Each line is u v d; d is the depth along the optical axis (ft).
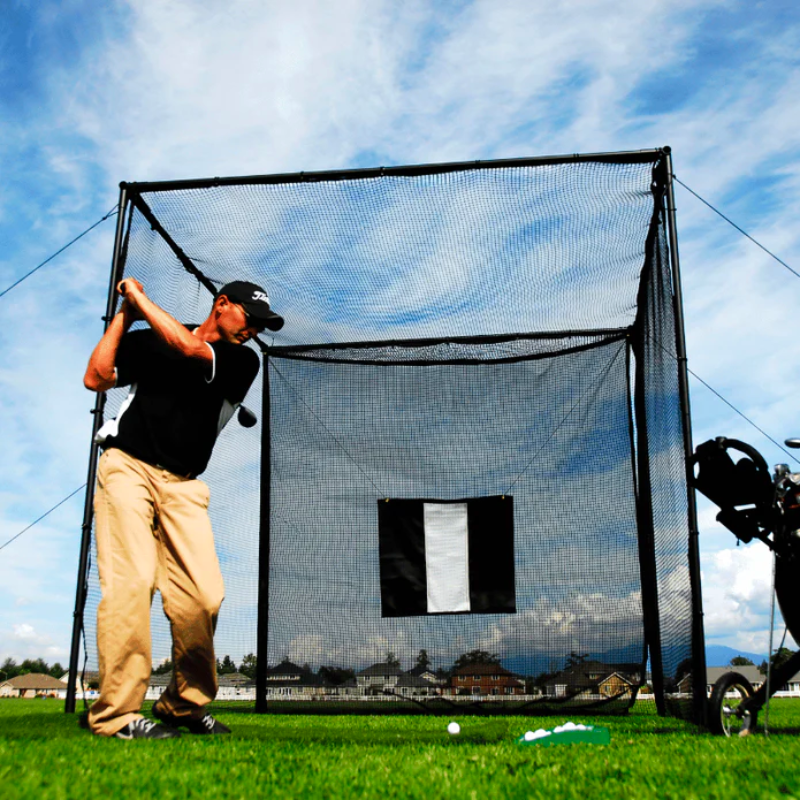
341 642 19.75
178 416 11.06
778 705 27.40
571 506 19.66
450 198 16.12
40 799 5.62
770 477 11.65
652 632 18.28
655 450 16.89
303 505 20.83
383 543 20.22
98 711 9.86
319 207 16.48
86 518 14.73
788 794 6.16
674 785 6.59
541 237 16.55
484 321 19.26
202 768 7.13
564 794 6.25
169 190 16.42
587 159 15.23
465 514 20.07
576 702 18.53
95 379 10.98
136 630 9.91
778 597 11.76
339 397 21.35
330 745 9.50
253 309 11.76
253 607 20.15
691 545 12.44
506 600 19.40
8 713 15.24
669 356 14.85
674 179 14.73
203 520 11.15
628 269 17.47
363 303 18.53
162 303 17.39
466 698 18.90
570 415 20.20
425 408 20.92
